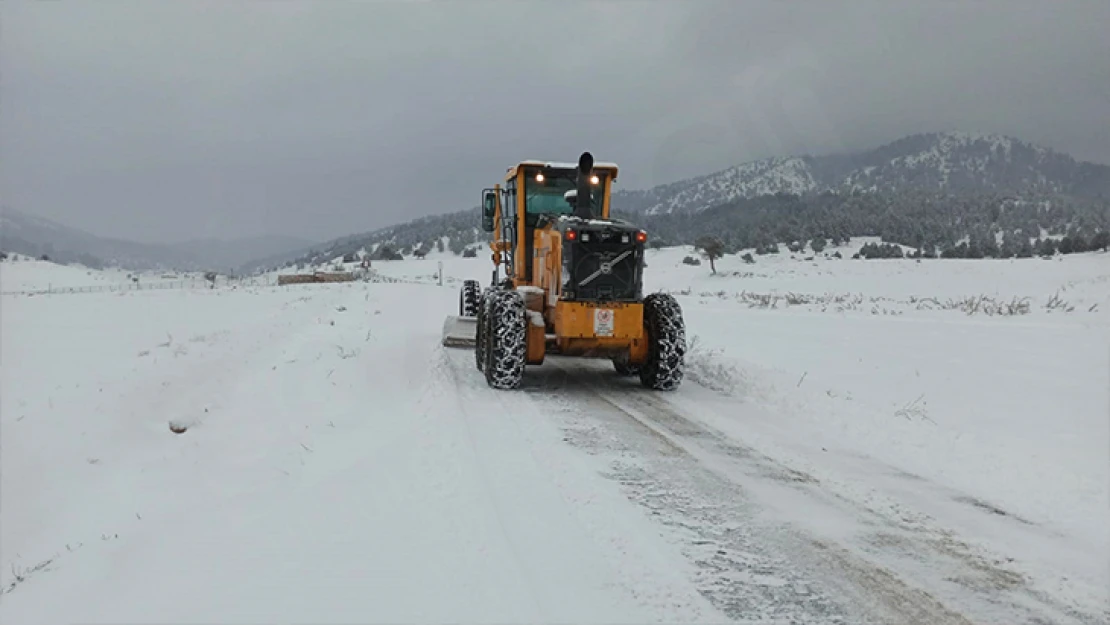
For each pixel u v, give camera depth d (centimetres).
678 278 5900
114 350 1200
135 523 464
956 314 1321
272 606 274
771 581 304
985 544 348
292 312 1609
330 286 3012
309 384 743
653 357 708
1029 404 604
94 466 640
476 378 774
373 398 662
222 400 745
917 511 390
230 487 471
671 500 398
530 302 753
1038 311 1342
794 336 1041
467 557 310
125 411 761
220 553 336
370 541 330
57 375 1005
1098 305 1452
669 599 285
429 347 996
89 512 532
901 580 309
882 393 664
